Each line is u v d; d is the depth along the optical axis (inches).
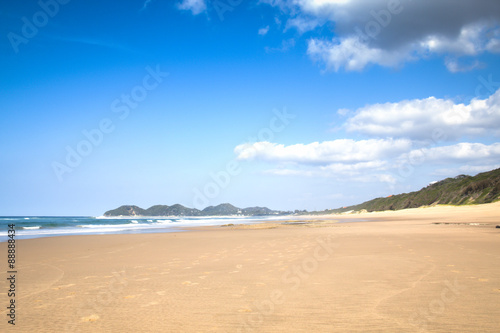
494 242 550.9
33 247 579.5
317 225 1439.5
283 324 177.6
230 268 348.5
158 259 422.0
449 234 728.3
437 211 2672.2
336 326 172.9
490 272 302.0
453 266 332.5
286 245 570.3
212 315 194.9
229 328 173.3
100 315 197.9
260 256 436.5
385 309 200.1
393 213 3223.4
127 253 487.2
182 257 438.0
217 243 624.7
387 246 519.8
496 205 2341.3
